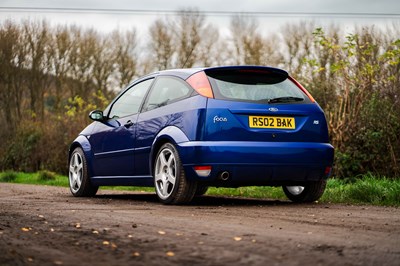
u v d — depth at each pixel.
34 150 21.05
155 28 37.03
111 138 7.88
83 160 8.41
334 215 5.33
